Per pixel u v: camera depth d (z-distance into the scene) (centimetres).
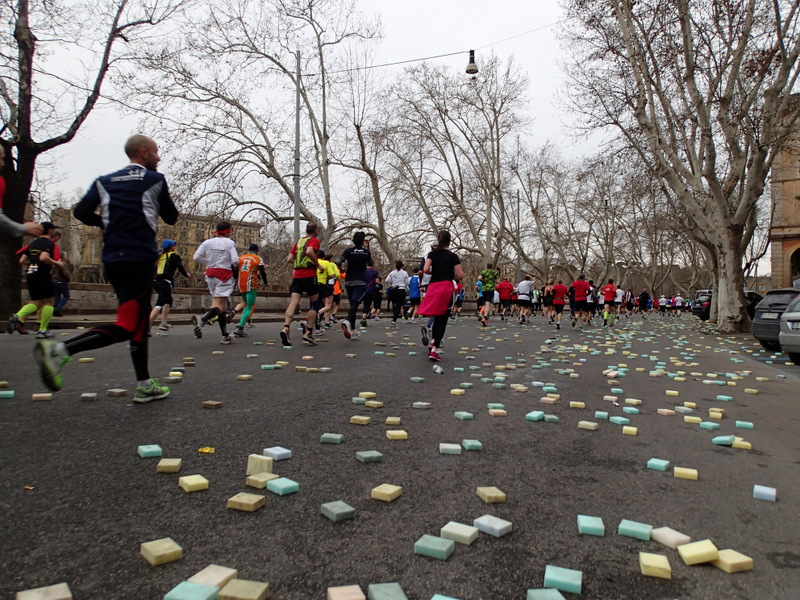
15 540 226
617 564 225
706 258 3778
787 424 496
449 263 816
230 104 2584
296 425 419
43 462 315
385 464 338
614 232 5475
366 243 1716
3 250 1359
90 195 434
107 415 422
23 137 1447
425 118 3747
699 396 625
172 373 595
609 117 1955
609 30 1825
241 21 2509
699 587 209
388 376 668
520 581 209
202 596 181
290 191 2777
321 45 2714
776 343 1296
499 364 820
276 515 260
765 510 286
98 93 1577
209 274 940
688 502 294
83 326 1325
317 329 1180
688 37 1628
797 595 205
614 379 715
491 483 313
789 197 4375
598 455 373
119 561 213
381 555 225
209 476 307
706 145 1708
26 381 554
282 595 194
